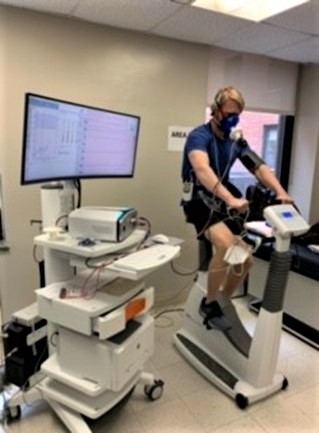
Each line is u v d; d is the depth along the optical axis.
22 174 1.48
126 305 1.70
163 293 3.22
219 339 2.28
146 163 2.94
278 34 2.69
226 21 2.46
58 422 1.85
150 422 1.87
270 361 2.01
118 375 1.62
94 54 2.60
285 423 1.89
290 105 3.66
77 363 1.71
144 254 1.71
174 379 2.22
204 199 2.12
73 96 2.58
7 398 1.93
